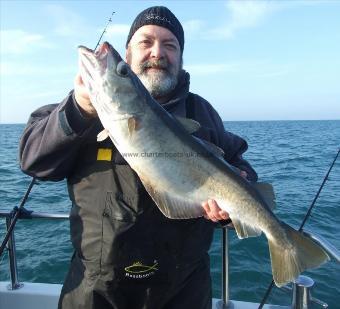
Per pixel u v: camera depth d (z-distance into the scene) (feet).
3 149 32.32
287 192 12.98
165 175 2.85
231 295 5.65
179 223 2.85
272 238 3.17
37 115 3.02
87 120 2.64
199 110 3.38
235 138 3.71
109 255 2.69
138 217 2.72
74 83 2.63
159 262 2.78
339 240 8.06
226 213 3.05
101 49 2.75
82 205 2.85
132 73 2.82
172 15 3.34
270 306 3.85
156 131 2.85
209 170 3.03
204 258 3.15
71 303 2.85
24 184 14.30
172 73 3.23
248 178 3.53
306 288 3.51
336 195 12.25
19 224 8.34
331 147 32.89
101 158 2.82
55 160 2.74
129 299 2.84
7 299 3.96
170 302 2.97
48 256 6.75
